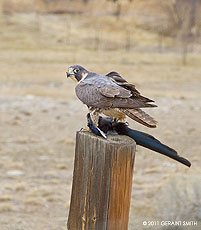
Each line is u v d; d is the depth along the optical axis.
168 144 11.97
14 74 28.78
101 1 47.03
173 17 42.91
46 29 41.59
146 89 25.20
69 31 41.75
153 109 18.08
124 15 45.62
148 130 14.00
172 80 28.19
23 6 45.84
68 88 25.12
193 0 42.75
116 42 40.12
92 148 4.43
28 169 11.77
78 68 5.08
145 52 38.09
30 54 35.09
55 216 8.70
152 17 44.66
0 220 8.44
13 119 16.62
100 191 4.38
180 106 18.94
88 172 4.47
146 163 11.62
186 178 9.01
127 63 33.50
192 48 39.44
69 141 13.89
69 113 17.73
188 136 13.30
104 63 33.19
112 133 4.66
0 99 20.48
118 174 4.32
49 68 31.05
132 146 4.32
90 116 4.64
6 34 39.69
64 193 10.18
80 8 47.25
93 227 4.44
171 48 39.53
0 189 10.33
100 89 4.55
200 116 16.75
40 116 17.23
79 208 4.55
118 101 4.42
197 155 11.01
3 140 14.12
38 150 13.27
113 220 4.36
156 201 8.18
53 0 47.03
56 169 11.83
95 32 42.31
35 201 9.45
